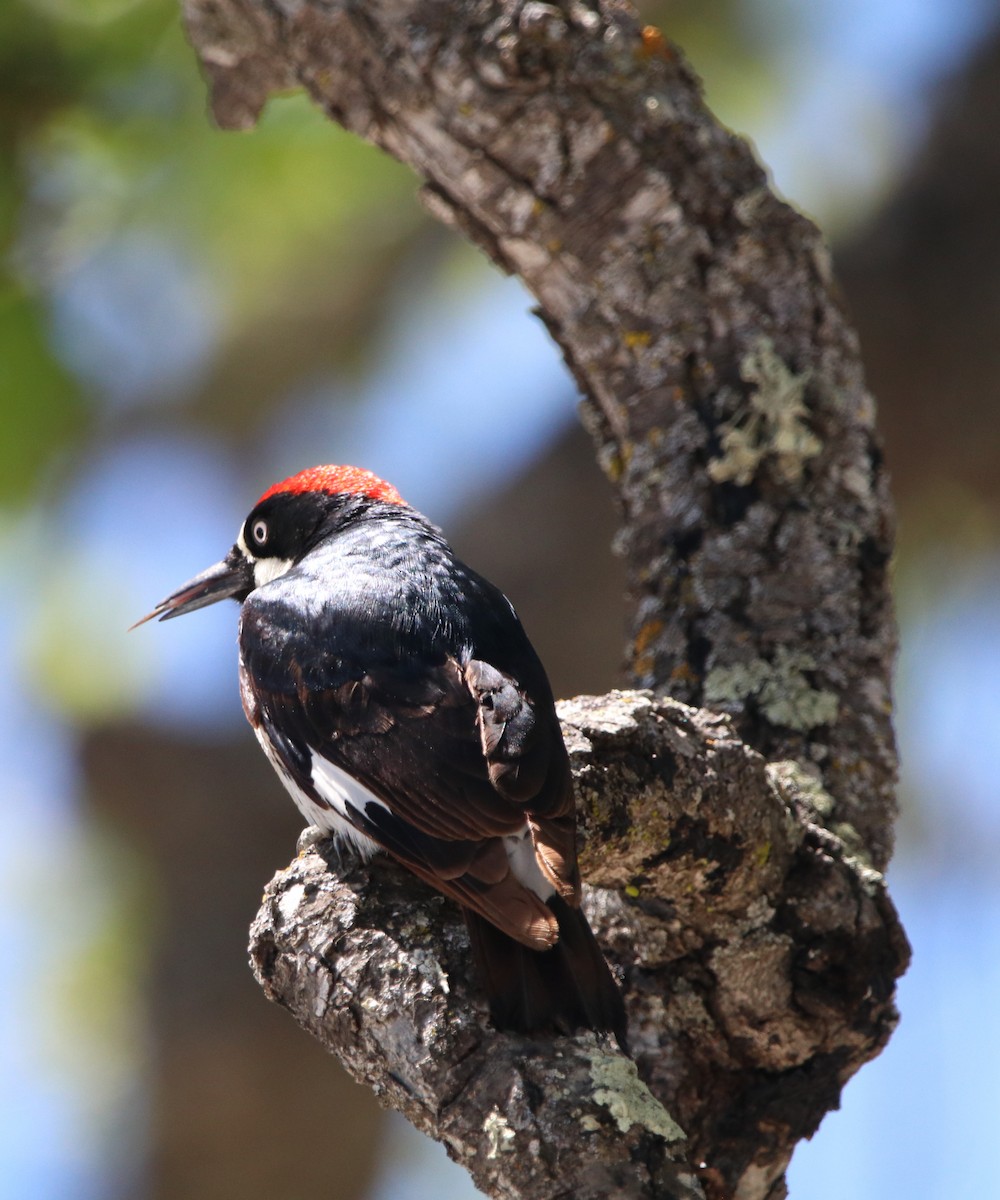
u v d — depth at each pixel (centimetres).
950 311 1441
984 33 1515
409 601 811
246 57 957
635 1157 612
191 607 1033
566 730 727
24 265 1374
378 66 904
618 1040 654
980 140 1470
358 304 1812
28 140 1334
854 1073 759
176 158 1415
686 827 725
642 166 895
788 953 741
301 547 986
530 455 1577
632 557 898
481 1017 653
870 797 817
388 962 669
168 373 1717
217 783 1541
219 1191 1459
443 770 721
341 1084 1465
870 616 861
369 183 1562
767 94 1658
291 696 789
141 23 1325
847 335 902
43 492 1477
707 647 850
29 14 1309
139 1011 1507
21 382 1386
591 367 930
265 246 1642
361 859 738
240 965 1465
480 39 885
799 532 862
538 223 916
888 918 760
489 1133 624
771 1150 743
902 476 1490
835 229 1555
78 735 1603
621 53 897
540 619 1484
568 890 657
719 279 898
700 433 888
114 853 1589
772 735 821
